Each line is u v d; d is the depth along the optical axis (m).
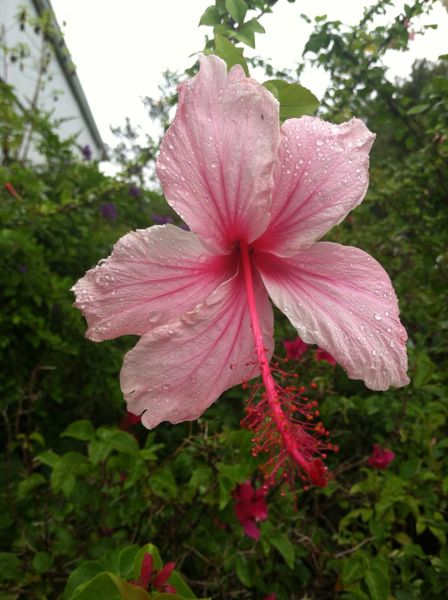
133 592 0.14
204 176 0.17
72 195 0.77
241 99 0.16
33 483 0.32
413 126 0.57
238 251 0.19
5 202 0.58
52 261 0.63
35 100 0.91
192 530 0.31
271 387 0.17
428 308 0.54
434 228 0.53
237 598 0.33
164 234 0.18
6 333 0.48
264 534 0.31
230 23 0.27
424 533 0.42
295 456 0.16
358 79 0.51
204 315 0.18
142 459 0.29
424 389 0.41
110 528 0.32
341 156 0.17
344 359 0.17
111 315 0.17
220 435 0.33
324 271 0.19
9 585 0.29
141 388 0.17
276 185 0.17
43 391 0.50
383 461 0.37
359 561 0.30
